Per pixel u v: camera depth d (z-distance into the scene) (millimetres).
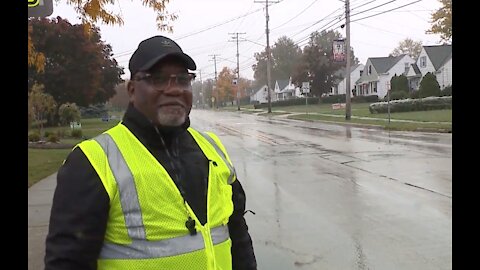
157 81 1785
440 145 16250
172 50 1782
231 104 128125
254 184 9945
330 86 71750
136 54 1833
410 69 66812
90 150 1667
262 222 6727
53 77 33281
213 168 1898
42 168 12250
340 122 32094
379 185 9422
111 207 1635
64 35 33062
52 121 35250
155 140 1759
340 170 11594
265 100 117688
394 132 23172
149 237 1636
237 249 2113
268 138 21953
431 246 5465
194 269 1673
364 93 79062
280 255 5285
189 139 1924
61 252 1567
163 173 1703
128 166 1672
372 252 5332
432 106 37094
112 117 50188
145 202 1645
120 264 1624
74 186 1612
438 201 7707
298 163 13141
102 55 40344
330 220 6785
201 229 1723
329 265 4949
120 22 9008
